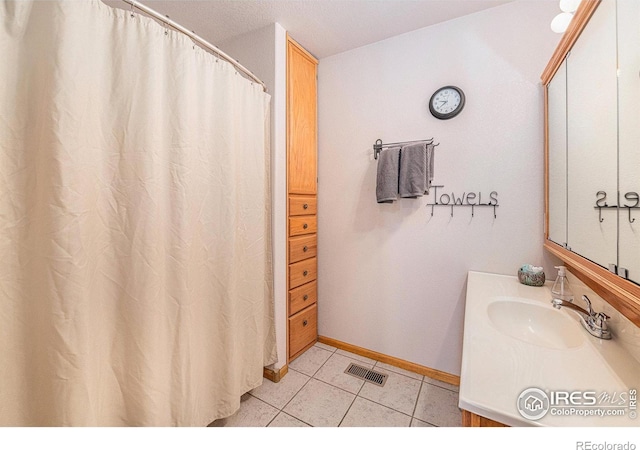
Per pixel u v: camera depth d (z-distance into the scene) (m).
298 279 1.94
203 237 1.22
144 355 0.97
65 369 0.78
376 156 1.87
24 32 0.75
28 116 0.77
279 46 1.69
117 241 0.95
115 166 0.93
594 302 0.99
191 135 1.12
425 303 1.77
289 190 1.83
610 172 0.73
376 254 1.93
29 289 0.79
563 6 0.98
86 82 0.82
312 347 2.12
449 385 1.67
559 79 1.17
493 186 1.54
